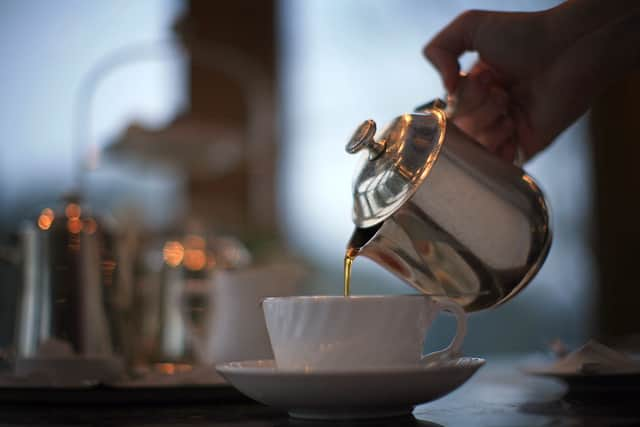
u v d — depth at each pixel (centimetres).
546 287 265
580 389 68
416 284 64
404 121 64
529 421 52
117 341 80
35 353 76
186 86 274
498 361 112
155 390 64
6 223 262
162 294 98
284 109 280
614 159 267
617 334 261
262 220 254
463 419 54
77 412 62
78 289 78
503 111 79
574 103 80
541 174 270
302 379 51
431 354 57
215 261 99
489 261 62
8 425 56
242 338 83
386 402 52
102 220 83
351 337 55
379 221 61
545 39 75
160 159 177
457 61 79
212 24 277
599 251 265
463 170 62
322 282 268
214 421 56
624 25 74
